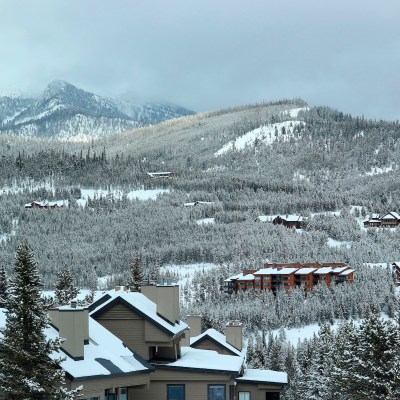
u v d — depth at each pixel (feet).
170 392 177.37
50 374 120.88
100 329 167.32
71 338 141.08
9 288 123.54
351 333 202.80
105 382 143.64
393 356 184.55
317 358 300.61
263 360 492.13
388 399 169.89
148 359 176.04
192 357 194.39
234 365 188.24
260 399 228.63
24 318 121.39
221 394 177.47
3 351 122.83
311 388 290.35
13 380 118.32
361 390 186.19
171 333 174.81
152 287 198.18
